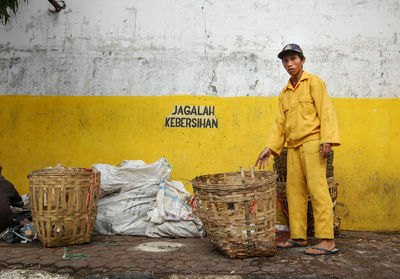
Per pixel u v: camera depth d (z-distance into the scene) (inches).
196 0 164.2
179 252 110.7
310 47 157.9
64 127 165.3
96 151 163.0
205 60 161.8
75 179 117.8
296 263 98.7
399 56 154.8
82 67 167.0
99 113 164.4
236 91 159.2
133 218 137.8
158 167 142.9
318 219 110.2
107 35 167.2
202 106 159.9
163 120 161.2
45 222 115.0
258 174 118.3
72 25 169.2
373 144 152.2
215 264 98.0
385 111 152.9
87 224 121.4
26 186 164.6
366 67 155.4
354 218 150.6
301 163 116.7
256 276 89.7
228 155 156.9
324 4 159.0
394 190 149.9
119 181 138.9
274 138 124.3
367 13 157.2
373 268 94.6
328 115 110.0
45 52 169.6
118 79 165.2
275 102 156.7
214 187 101.7
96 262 99.2
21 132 167.0
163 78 163.0
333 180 132.6
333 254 107.8
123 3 167.5
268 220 103.2
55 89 167.6
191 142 159.0
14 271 94.1
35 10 171.8
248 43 160.7
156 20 165.5
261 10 161.5
